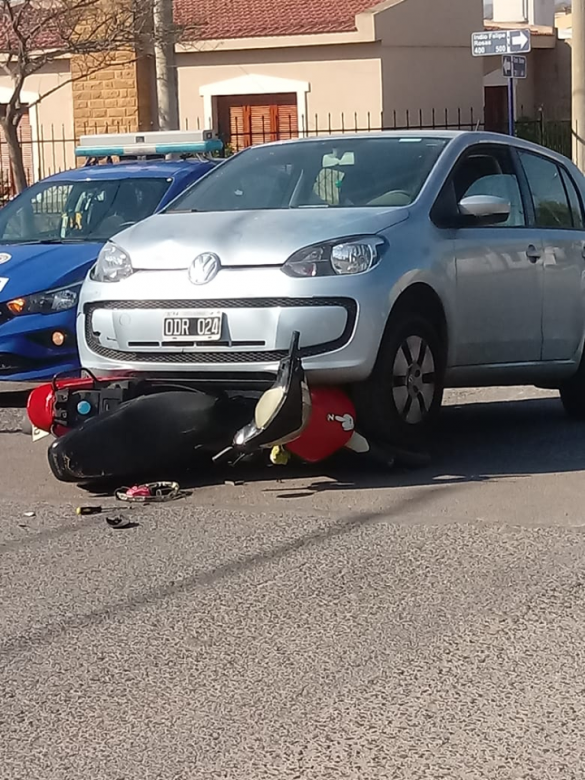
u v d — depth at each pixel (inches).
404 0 933.2
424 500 264.5
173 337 273.4
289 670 179.6
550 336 326.0
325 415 269.7
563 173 347.6
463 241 296.8
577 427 343.3
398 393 281.6
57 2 719.1
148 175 410.3
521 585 212.1
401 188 299.3
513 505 260.1
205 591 212.5
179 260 275.7
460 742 156.9
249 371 269.3
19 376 361.1
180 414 275.4
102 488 283.1
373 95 927.7
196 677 178.1
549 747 155.3
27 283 362.6
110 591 213.9
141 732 161.6
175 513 260.2
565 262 329.4
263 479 285.0
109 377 288.0
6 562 231.0
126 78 949.8
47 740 160.2
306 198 305.7
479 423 350.6
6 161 1003.9
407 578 216.5
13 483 289.7
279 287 265.1
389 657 183.2
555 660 181.5
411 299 281.7
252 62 956.0
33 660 185.5
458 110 992.9
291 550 233.3
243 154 330.0
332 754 154.3
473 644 187.5
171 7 635.5
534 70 1219.9
